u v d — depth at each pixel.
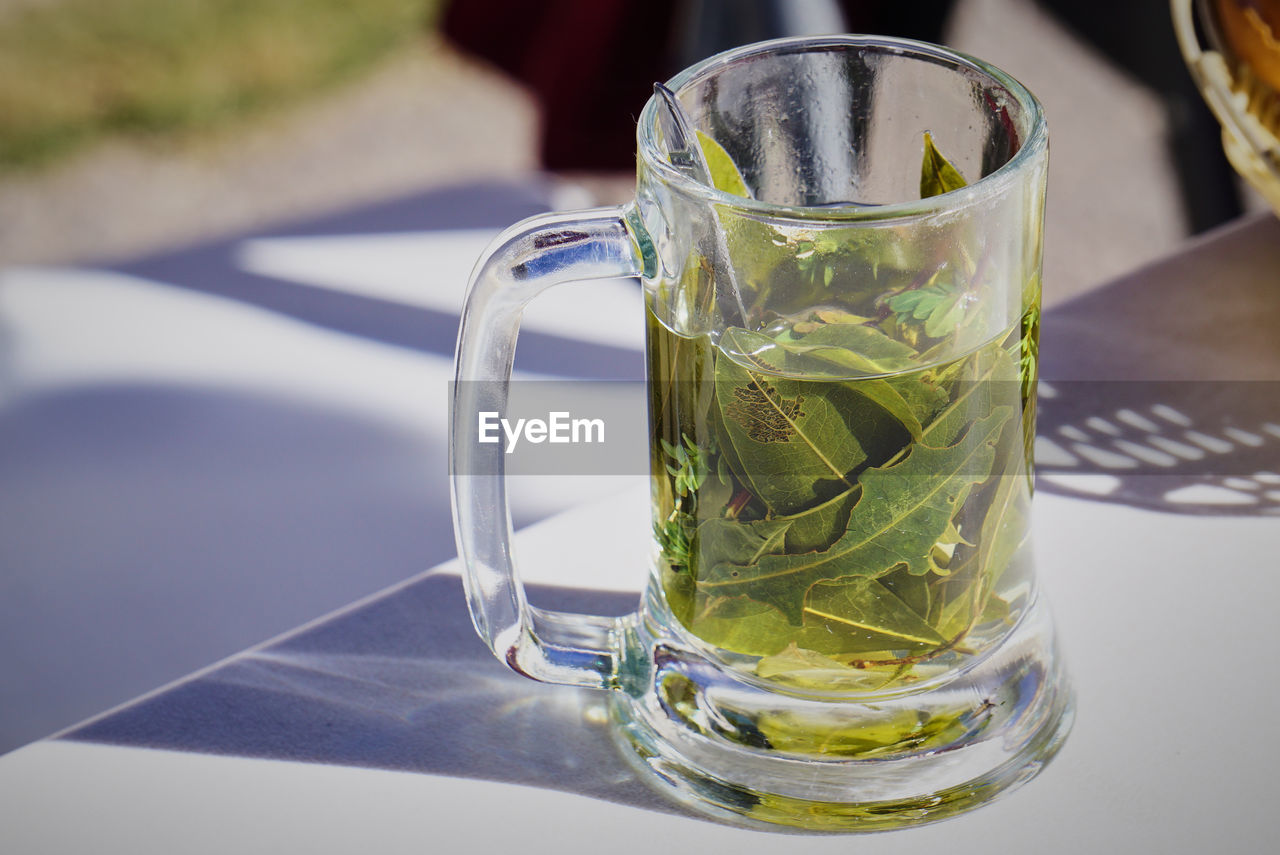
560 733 0.59
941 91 0.56
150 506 0.84
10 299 1.04
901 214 0.52
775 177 0.58
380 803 0.57
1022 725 0.57
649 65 1.33
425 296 1.01
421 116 3.19
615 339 0.97
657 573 0.58
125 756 0.59
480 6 1.45
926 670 0.56
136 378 0.95
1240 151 0.67
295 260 1.06
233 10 3.72
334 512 0.84
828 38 0.56
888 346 0.53
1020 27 2.70
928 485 0.53
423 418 0.90
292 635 0.63
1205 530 0.63
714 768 0.57
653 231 0.54
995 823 0.56
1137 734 0.58
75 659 0.77
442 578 0.65
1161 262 0.75
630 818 0.57
